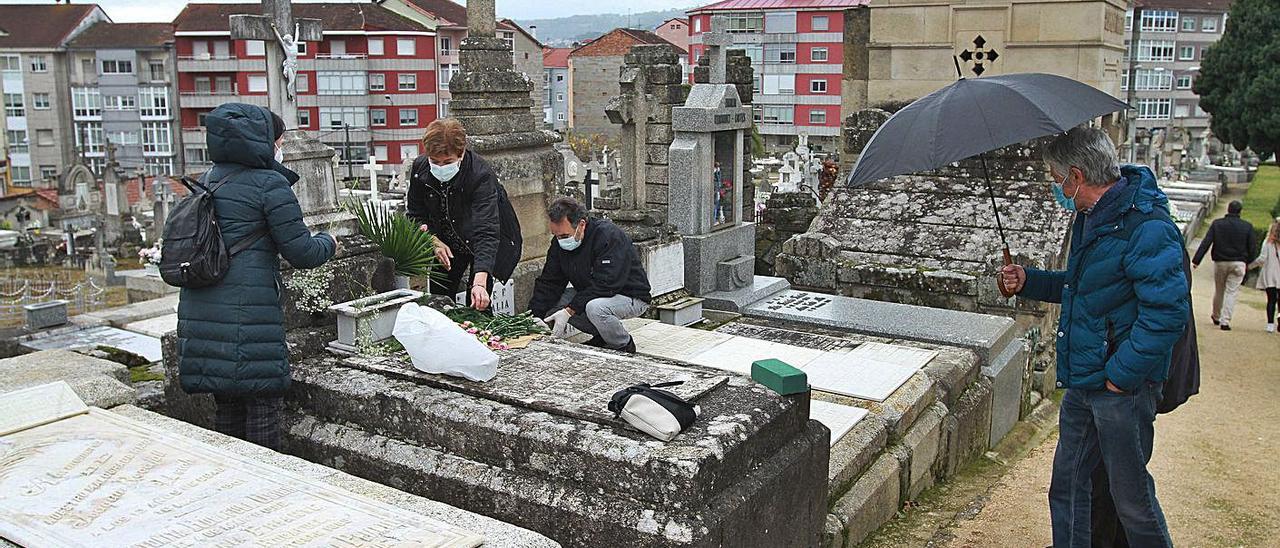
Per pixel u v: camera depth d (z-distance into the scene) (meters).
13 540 3.25
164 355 5.32
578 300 6.54
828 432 4.55
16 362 5.42
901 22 12.25
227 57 55.59
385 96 52.28
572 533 3.74
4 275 25.86
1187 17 75.44
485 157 9.05
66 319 8.89
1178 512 5.70
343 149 52.22
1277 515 5.64
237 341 4.36
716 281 9.40
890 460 5.64
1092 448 4.18
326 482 3.73
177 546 3.18
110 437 4.18
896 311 8.80
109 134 60.62
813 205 12.40
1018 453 7.75
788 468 4.12
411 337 4.60
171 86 59.62
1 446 4.08
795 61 55.25
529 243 9.68
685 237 9.21
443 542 3.19
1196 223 24.34
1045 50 11.41
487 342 5.11
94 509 3.47
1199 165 40.53
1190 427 7.58
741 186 9.80
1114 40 12.02
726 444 3.77
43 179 61.06
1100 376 3.96
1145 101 75.88
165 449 4.03
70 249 28.16
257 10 56.56
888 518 5.56
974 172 10.91
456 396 4.35
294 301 5.05
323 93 51.31
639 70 9.52
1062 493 4.31
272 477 3.73
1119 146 13.89
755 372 4.52
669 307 8.51
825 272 10.47
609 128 62.72
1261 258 12.14
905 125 4.18
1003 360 7.95
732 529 3.68
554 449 3.87
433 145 5.80
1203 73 38.12
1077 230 4.09
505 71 9.41
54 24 60.44
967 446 7.02
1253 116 35.44
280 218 4.42
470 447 4.15
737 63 11.32
